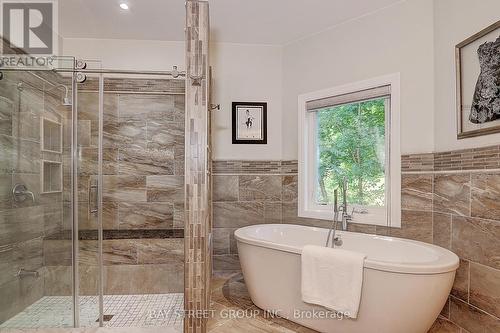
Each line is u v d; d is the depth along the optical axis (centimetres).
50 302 225
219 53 328
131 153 318
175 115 323
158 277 282
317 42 305
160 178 321
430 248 208
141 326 220
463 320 202
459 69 206
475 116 193
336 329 196
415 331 178
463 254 203
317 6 258
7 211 213
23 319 218
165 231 306
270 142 332
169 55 324
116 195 316
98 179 261
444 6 222
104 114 315
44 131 231
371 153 276
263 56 333
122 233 298
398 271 171
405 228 246
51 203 233
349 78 281
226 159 327
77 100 252
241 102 330
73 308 225
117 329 215
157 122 321
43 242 228
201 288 202
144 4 254
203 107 203
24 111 223
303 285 201
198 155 202
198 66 202
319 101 303
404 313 174
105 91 314
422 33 239
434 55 233
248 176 330
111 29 297
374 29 265
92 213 260
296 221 321
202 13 203
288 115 329
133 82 317
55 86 238
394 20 254
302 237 283
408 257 222
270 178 332
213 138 325
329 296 191
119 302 262
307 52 313
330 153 305
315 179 315
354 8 262
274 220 332
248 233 269
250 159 330
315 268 197
